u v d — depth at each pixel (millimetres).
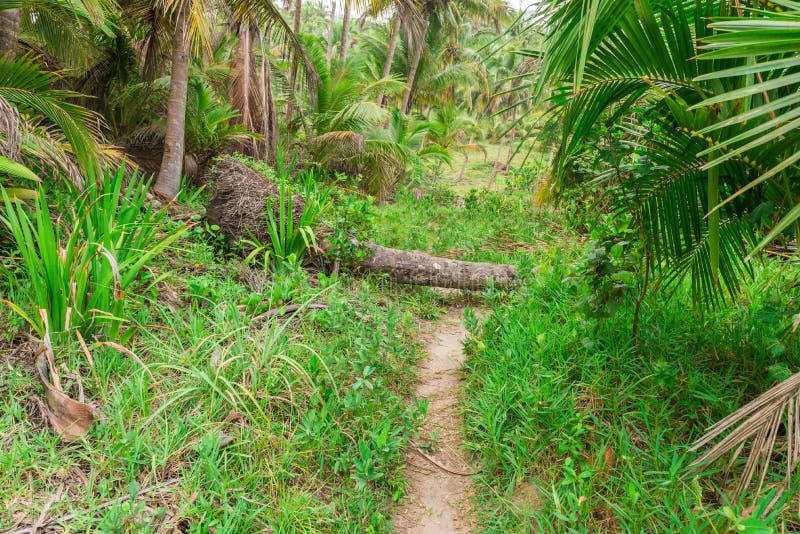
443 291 5934
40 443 2428
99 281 3182
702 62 2295
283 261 4973
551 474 2676
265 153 11047
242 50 10219
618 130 3012
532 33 2400
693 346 3377
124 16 8648
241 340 3297
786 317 3316
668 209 2926
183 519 2221
